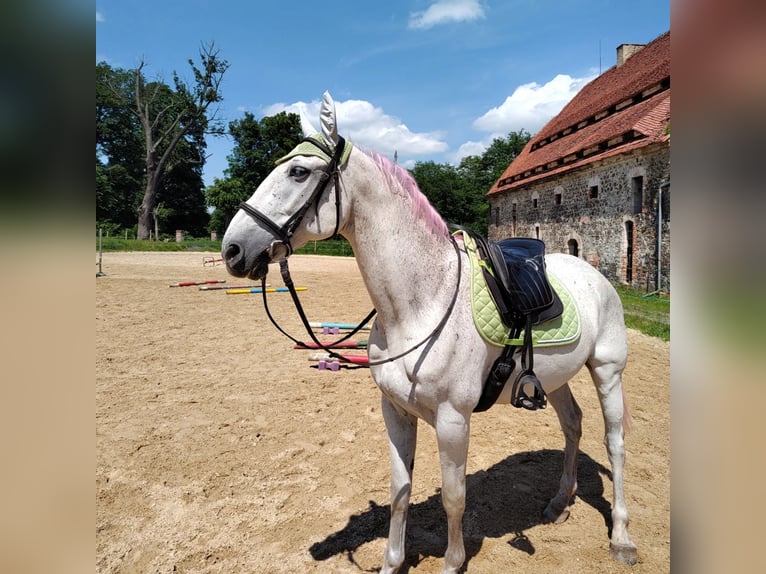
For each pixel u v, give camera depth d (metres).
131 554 2.67
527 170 26.39
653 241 15.73
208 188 48.53
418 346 2.10
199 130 48.22
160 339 7.82
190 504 3.19
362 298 12.38
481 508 3.19
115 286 14.16
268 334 8.26
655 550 2.75
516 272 2.39
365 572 2.55
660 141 14.72
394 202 2.18
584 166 19.61
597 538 2.87
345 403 5.10
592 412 5.00
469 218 51.00
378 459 3.87
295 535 2.88
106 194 49.03
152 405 4.93
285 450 4.00
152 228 49.19
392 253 2.15
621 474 2.75
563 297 2.59
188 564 2.61
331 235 2.11
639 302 12.97
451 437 2.15
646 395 5.42
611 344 2.80
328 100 2.03
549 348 2.44
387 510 3.15
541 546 2.78
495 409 5.10
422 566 2.59
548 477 3.63
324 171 2.03
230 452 3.95
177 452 3.92
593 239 19.52
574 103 29.78
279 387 5.58
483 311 2.21
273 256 2.02
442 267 2.24
